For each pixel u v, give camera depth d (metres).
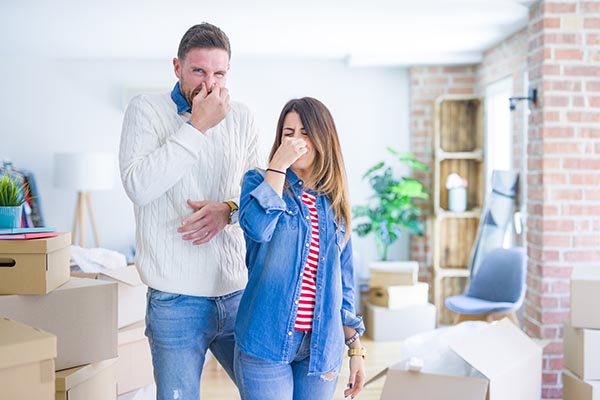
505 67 5.66
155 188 2.05
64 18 4.84
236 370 2.09
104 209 6.72
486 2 4.35
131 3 4.40
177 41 5.71
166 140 2.11
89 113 6.71
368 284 6.53
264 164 2.40
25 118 6.69
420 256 6.63
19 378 1.86
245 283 2.31
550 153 4.17
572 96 4.16
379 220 6.21
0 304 2.29
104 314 2.52
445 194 6.45
